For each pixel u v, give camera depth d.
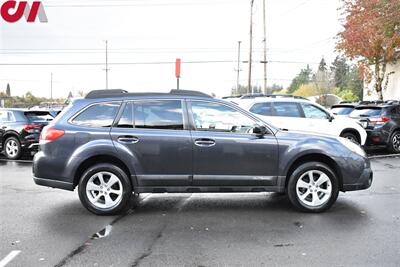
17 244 4.89
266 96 12.35
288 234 5.21
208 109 6.23
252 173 6.14
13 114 13.04
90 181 6.10
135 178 6.06
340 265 4.22
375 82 25.06
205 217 6.02
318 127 11.44
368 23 20.88
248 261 4.34
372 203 6.74
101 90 6.46
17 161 12.50
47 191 7.90
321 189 6.19
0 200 7.14
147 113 6.19
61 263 4.32
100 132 6.09
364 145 13.26
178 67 13.54
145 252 4.62
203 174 6.10
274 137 6.18
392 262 4.29
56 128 6.14
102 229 5.47
